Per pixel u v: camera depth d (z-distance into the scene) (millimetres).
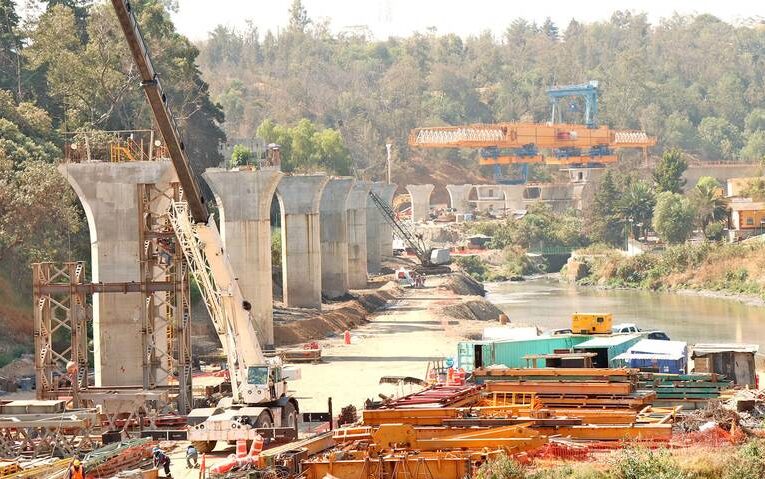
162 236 115000
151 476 85250
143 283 114688
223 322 108500
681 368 122625
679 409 95750
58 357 116688
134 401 108500
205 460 92938
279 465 81125
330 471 77188
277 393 104875
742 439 82375
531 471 73000
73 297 114688
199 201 107188
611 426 82938
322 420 110875
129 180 127688
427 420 86250
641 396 95688
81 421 94812
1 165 168875
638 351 126125
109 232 127938
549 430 83062
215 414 103562
